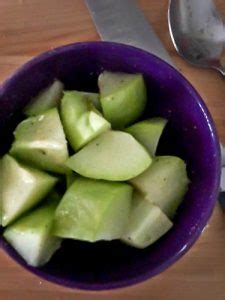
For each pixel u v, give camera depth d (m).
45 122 0.21
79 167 0.21
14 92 0.22
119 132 0.21
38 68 0.22
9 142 0.22
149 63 0.22
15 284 0.24
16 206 0.21
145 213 0.21
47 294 0.24
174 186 0.21
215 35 0.25
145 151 0.21
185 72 0.25
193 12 0.25
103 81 0.22
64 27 0.25
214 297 0.24
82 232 0.20
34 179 0.20
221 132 0.25
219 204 0.24
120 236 0.21
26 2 0.25
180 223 0.22
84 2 0.25
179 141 0.23
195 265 0.24
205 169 0.22
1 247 0.21
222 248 0.24
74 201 0.20
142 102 0.22
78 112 0.21
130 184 0.21
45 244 0.21
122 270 0.22
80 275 0.22
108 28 0.25
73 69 0.22
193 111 0.22
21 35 0.25
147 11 0.25
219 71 0.25
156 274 0.22
